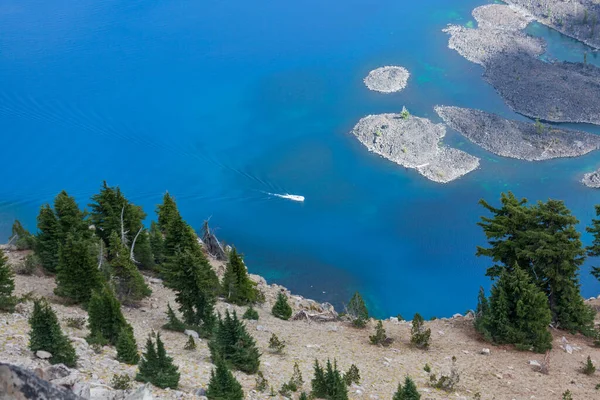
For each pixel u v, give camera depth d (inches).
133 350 1893.5
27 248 3125.0
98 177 6220.5
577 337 2625.5
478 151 6176.2
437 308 4463.6
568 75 7234.3
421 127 6501.0
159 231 3368.6
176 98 7367.1
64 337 1721.2
